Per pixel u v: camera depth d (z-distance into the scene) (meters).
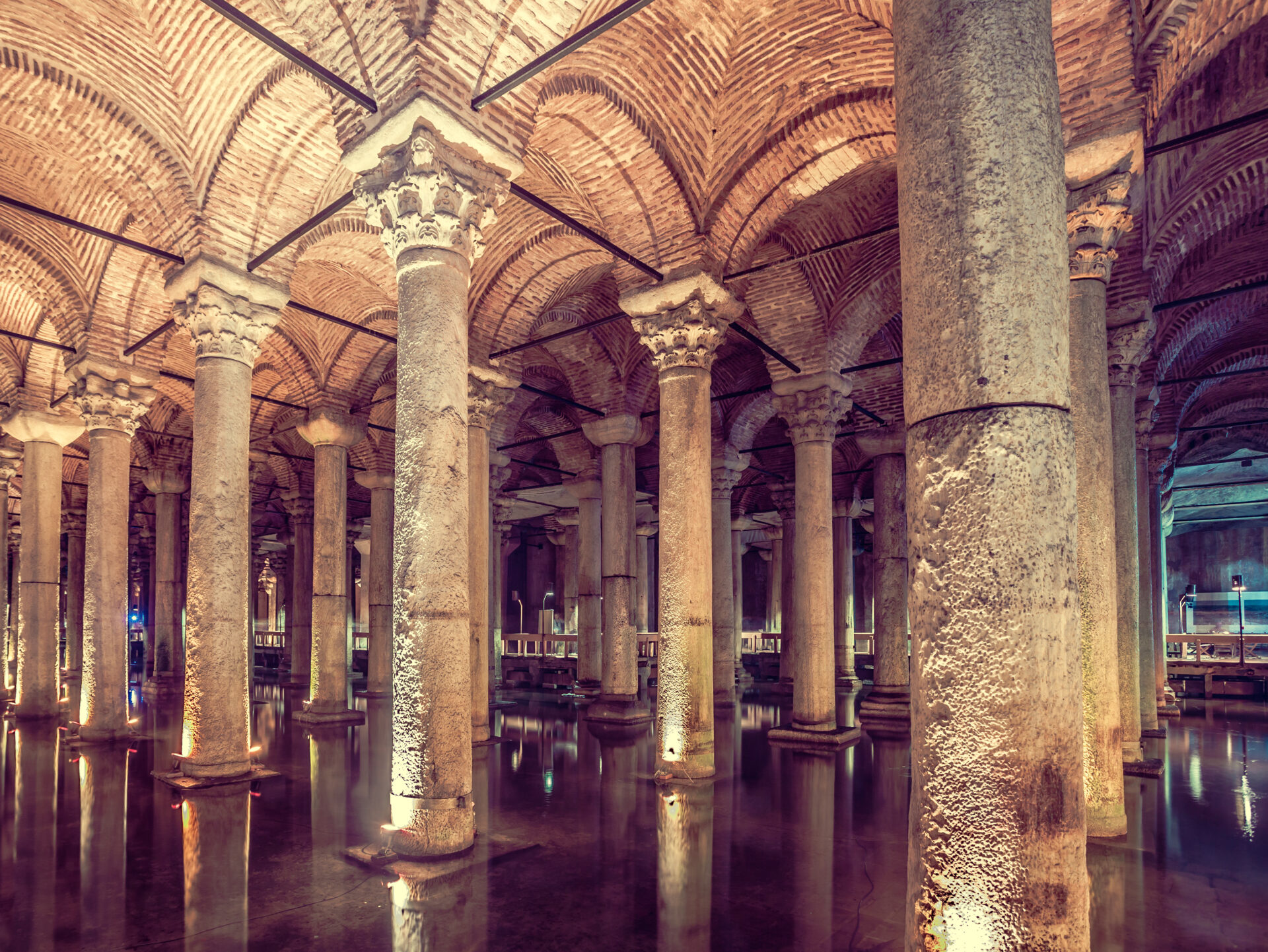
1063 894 2.77
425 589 6.30
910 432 3.17
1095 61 6.82
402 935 4.68
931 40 3.17
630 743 12.23
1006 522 2.88
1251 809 7.86
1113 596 7.13
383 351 15.43
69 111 9.13
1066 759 2.84
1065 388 3.02
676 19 8.55
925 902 2.91
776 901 5.26
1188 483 28.61
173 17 8.15
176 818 7.49
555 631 35.53
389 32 6.47
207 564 9.19
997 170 3.00
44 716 14.71
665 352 9.84
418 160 6.46
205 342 9.32
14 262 12.19
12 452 17.77
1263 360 18.59
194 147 9.15
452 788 6.31
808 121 9.21
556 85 8.13
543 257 12.53
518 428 23.14
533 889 5.50
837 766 10.28
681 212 9.68
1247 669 20.66
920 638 3.04
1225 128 7.04
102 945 4.55
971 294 2.98
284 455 21.52
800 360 12.98
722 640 17.70
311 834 6.91
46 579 14.94
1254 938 4.66
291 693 20.08
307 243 10.49
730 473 18.36
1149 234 10.55
